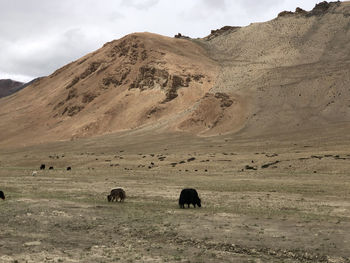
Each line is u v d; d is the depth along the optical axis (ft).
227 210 91.56
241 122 508.53
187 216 81.35
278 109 516.73
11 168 318.04
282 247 57.06
